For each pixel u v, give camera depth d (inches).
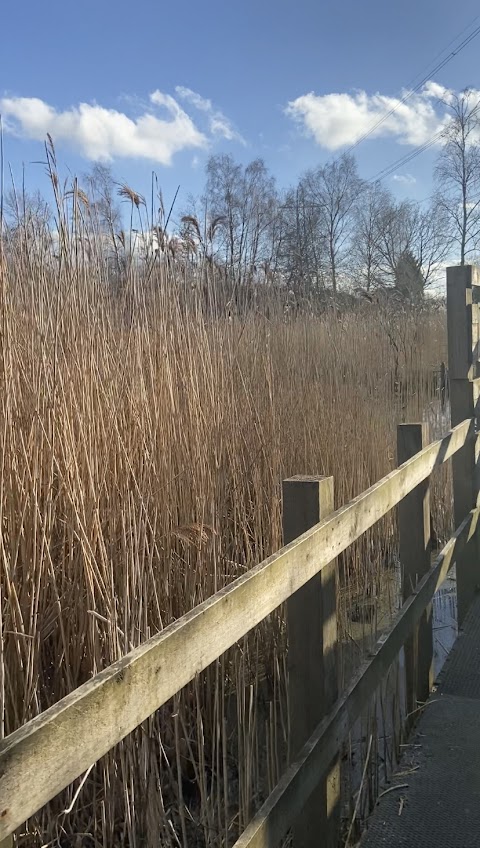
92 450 93.3
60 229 97.3
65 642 86.4
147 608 94.7
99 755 39.0
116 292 119.5
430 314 315.0
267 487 139.5
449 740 102.6
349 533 79.7
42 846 74.6
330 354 203.5
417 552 115.9
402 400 239.3
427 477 116.2
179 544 116.8
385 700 102.6
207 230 148.1
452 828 83.8
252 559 130.1
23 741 33.5
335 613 76.9
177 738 84.1
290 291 216.5
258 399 151.9
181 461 119.4
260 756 102.3
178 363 127.6
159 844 82.6
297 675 74.4
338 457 179.2
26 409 87.2
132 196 119.6
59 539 95.3
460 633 139.2
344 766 102.3
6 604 76.1
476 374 166.2
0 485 73.9
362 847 81.3
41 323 89.4
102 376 104.3
